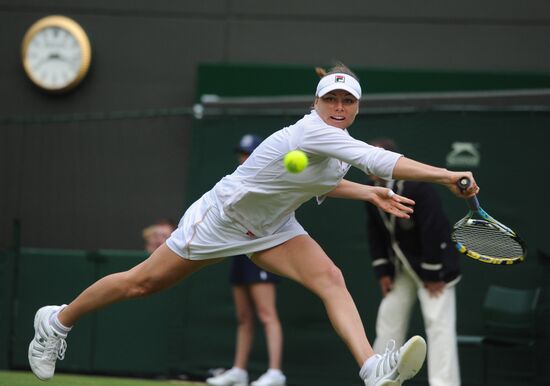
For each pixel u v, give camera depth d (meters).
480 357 27.59
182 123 41.62
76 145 42.12
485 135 27.89
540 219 27.25
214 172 30.33
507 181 27.62
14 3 43.38
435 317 23.53
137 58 42.75
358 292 28.42
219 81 41.00
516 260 16.44
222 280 29.78
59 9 43.19
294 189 16.19
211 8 42.69
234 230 16.73
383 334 24.58
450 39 41.78
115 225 41.53
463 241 16.91
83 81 42.78
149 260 17.20
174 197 41.38
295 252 16.64
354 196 16.19
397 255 24.00
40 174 42.12
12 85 43.09
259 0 42.56
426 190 23.39
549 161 27.28
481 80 39.88
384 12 42.06
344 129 16.30
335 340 28.67
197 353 29.81
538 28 41.44
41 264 31.77
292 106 33.75
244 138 28.25
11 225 42.06
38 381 26.17
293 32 42.34
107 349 30.95
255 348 29.28
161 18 42.84
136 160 41.78
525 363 27.08
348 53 42.06
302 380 28.83
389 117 28.70
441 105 31.06
